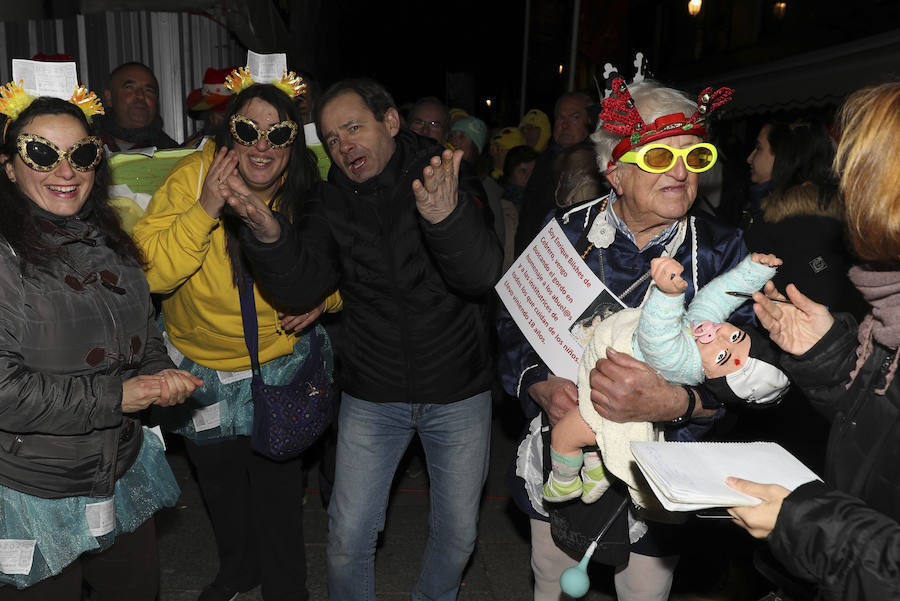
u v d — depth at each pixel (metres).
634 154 2.10
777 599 1.74
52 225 2.02
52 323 1.96
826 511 1.32
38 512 2.01
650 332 1.83
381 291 2.65
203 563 3.62
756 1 13.50
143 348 2.25
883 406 1.40
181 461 4.77
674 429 2.25
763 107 7.76
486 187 5.30
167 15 5.45
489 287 2.52
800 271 3.59
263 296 2.80
